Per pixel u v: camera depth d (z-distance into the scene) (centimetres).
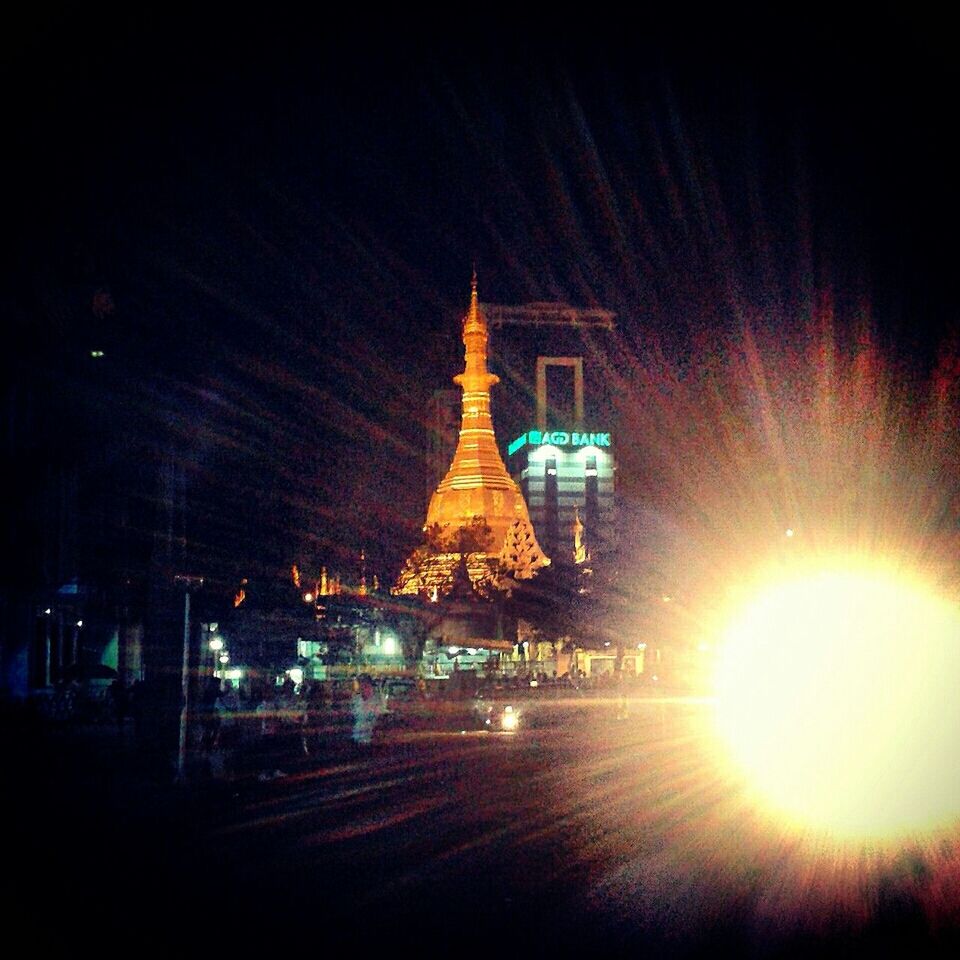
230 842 1877
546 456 15225
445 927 1278
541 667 7181
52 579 4247
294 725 4178
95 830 1950
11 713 3491
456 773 2953
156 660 3406
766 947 1188
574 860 1731
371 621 6347
